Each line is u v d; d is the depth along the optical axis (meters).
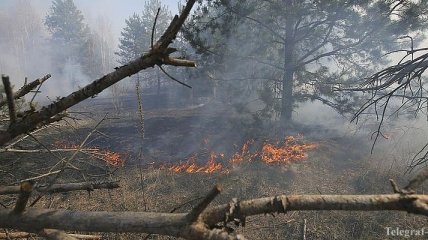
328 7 9.28
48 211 1.51
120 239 5.30
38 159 8.67
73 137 11.23
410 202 1.17
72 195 7.23
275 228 5.98
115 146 11.77
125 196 7.21
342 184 7.70
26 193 1.42
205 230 1.27
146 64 1.49
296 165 8.62
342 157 9.20
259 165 8.62
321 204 1.28
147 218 1.38
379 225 6.00
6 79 1.48
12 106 1.59
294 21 10.56
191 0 1.31
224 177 8.11
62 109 1.65
